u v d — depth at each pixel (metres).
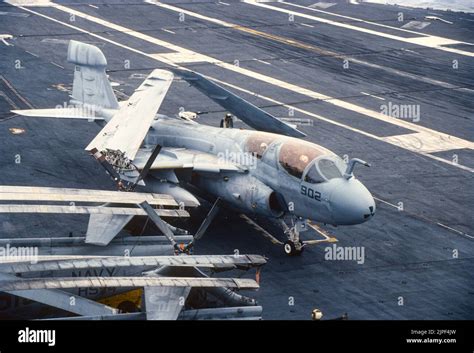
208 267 29.88
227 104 49.16
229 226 44.00
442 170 55.16
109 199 34.91
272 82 76.38
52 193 34.53
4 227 41.88
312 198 39.25
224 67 81.00
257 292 36.28
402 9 121.25
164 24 100.94
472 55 92.00
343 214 38.50
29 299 29.00
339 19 110.38
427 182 52.66
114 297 30.70
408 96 73.94
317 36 98.50
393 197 49.66
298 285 37.31
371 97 72.94
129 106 46.09
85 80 52.50
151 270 31.61
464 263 40.88
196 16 107.38
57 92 68.44
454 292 37.41
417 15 116.06
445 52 93.00
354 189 38.78
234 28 100.62
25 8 106.00
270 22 105.94
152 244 34.91
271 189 40.72
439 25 109.06
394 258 41.03
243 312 30.38
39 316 29.91
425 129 64.38
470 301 36.50
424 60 88.50
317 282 37.75
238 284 28.78
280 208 41.22
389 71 82.94
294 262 39.88
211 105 67.44
